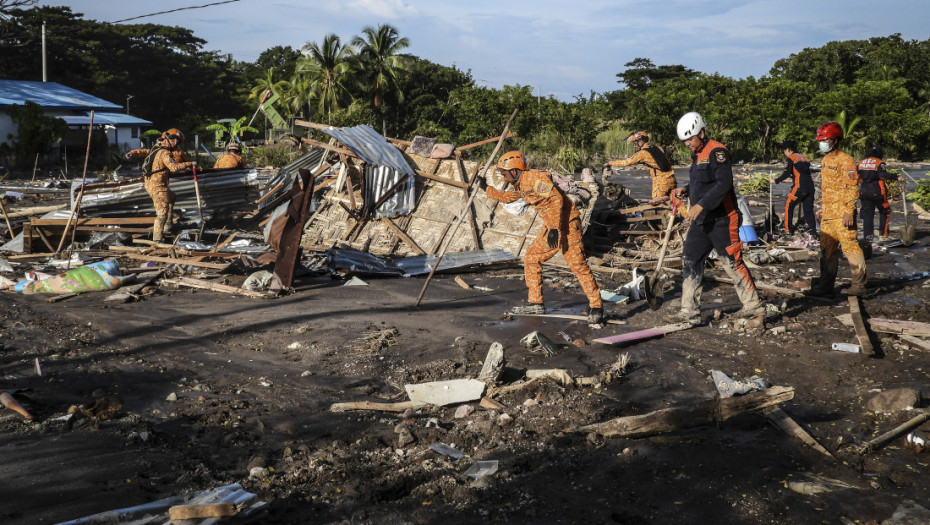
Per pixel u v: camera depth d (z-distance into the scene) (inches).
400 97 2556.6
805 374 213.0
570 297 322.0
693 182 257.9
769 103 1754.4
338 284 351.3
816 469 146.7
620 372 208.8
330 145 479.5
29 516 123.4
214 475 144.7
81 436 164.6
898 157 1800.0
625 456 151.3
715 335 254.2
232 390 202.4
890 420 173.3
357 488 139.2
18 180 1135.0
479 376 205.2
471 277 373.7
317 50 2356.1
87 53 2802.7
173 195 450.6
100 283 328.2
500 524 123.5
